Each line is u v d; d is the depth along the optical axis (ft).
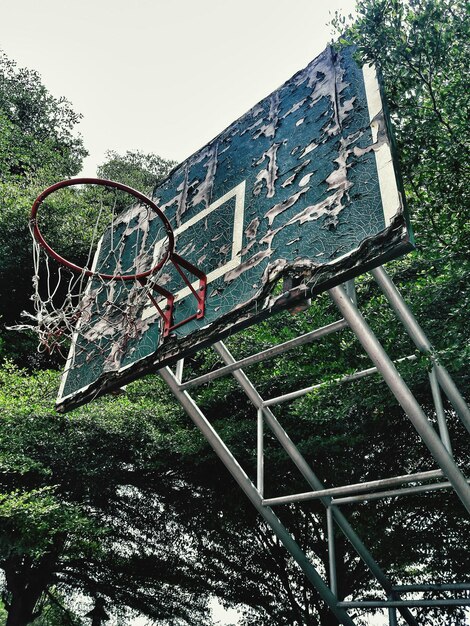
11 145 55.83
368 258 9.63
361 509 28.09
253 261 12.28
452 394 13.58
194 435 28.17
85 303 16.61
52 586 35.83
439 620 26.99
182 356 12.65
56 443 26.89
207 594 31.71
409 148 11.83
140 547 31.71
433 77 12.09
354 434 25.30
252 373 28.30
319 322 16.51
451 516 26.45
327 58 14.85
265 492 29.22
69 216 46.42
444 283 15.38
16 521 22.24
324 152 12.50
